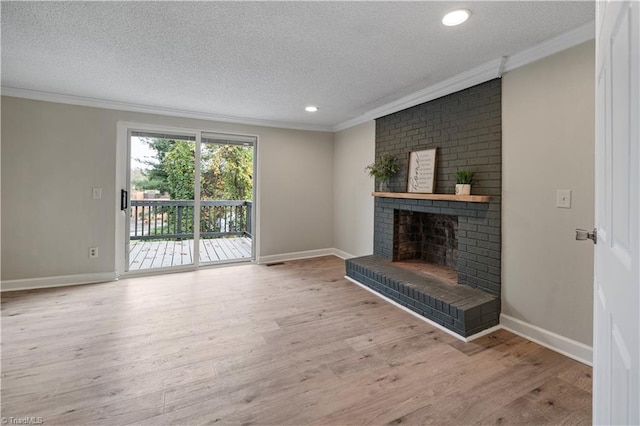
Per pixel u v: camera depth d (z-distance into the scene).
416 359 2.07
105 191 3.66
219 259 4.65
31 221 3.35
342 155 4.93
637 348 0.60
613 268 0.79
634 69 0.63
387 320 2.68
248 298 3.19
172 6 1.76
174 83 2.99
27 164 3.30
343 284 3.67
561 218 2.14
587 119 2.00
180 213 4.20
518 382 1.83
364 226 4.44
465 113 2.82
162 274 4.04
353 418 1.54
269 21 1.91
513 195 2.44
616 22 0.76
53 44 2.21
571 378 1.87
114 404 1.62
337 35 2.07
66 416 1.53
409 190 3.48
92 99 3.48
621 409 0.70
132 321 2.62
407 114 3.54
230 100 3.54
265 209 4.66
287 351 2.16
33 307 2.87
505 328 2.50
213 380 1.83
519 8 1.75
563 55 2.10
